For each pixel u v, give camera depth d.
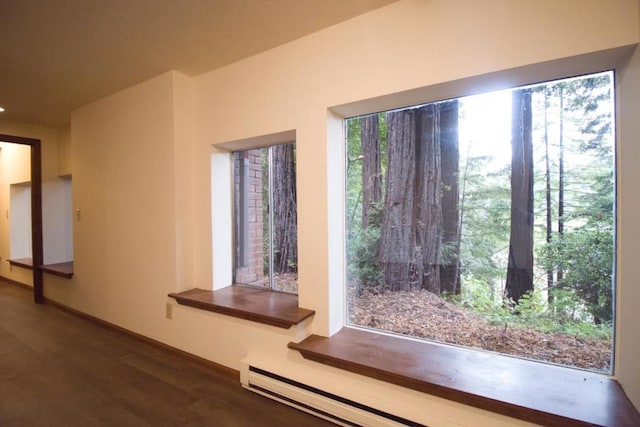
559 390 1.36
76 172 3.38
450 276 1.83
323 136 1.93
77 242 3.42
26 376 2.21
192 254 2.63
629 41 1.20
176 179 2.49
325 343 1.86
